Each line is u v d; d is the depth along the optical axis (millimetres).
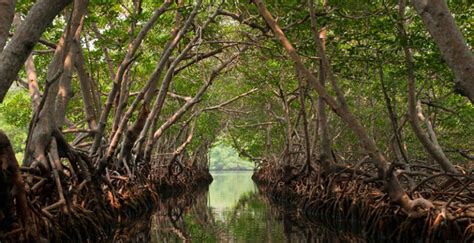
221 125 38031
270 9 13359
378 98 16719
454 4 12148
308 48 13562
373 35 12133
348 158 27328
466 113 16875
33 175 10484
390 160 23719
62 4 5727
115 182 17172
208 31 17125
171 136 35406
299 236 12945
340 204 15297
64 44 9367
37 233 8383
